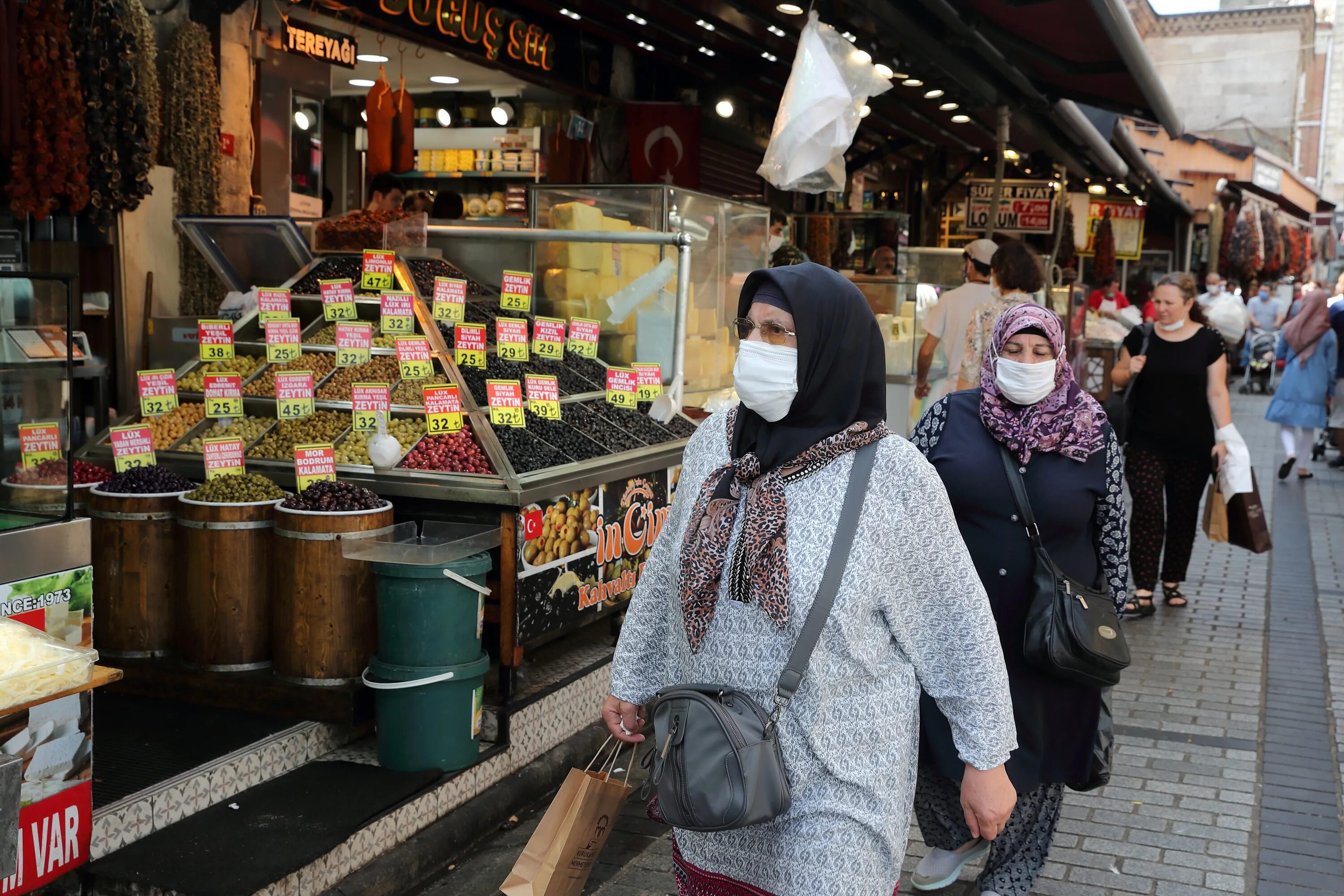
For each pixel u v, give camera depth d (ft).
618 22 28.22
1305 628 21.43
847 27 20.71
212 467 13.61
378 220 17.62
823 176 16.40
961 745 6.88
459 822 11.95
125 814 10.21
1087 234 62.85
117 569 13.12
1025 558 10.13
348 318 16.10
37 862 9.19
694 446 7.24
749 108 37.52
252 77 22.80
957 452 10.37
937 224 56.29
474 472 13.47
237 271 18.65
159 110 19.67
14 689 7.89
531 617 13.53
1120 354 21.79
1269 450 46.32
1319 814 13.48
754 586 6.43
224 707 12.68
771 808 6.14
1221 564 26.78
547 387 15.56
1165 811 13.50
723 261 20.68
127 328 19.62
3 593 9.39
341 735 12.87
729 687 6.50
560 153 30.25
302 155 25.13
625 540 15.62
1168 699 17.46
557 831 8.21
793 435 6.66
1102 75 23.86
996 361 10.29
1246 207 78.64
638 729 7.64
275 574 12.57
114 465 15.11
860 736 6.54
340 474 13.70
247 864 9.87
